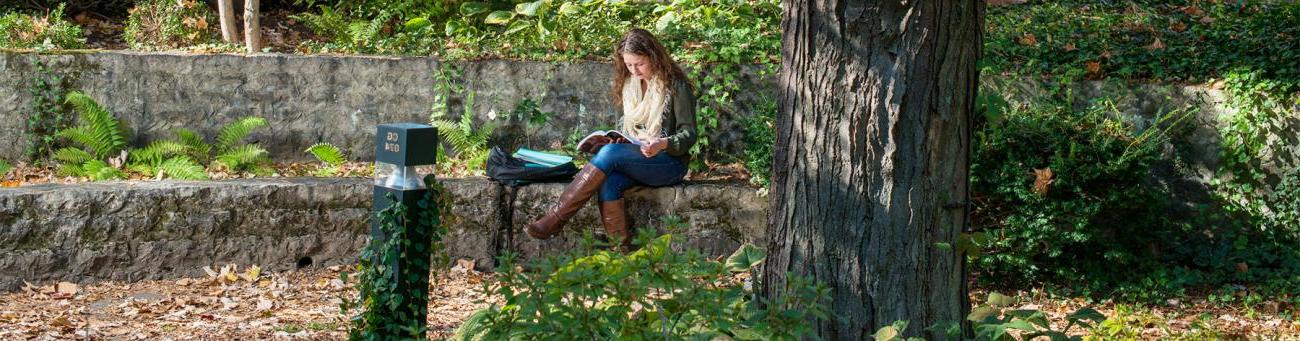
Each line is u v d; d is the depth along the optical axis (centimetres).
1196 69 817
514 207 723
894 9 406
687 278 359
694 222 727
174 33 918
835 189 420
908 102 409
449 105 831
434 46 872
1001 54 853
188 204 683
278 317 593
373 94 829
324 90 826
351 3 998
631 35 676
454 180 731
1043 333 411
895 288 419
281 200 700
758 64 831
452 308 619
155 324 571
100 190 668
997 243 684
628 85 695
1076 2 1033
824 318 366
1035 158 696
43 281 657
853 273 421
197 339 539
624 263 346
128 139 807
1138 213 723
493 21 923
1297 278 712
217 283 676
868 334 421
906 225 416
